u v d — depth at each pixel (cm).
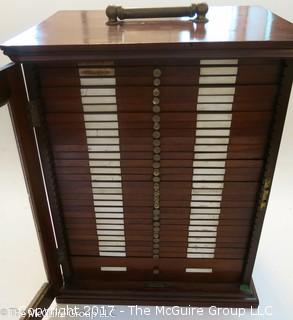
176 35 68
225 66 69
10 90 70
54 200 89
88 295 103
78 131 79
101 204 90
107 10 80
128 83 71
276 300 104
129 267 102
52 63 70
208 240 95
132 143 79
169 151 80
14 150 80
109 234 96
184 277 104
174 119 75
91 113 76
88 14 97
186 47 63
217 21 80
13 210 86
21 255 92
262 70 69
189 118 75
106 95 73
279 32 68
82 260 102
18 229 89
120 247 98
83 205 91
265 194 83
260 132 76
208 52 64
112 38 68
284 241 126
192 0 138
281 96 70
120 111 75
